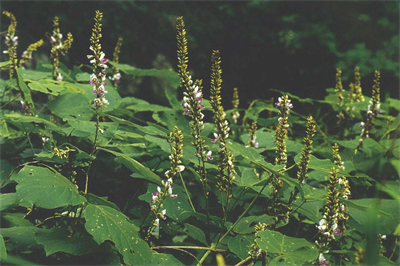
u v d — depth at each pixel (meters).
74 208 2.60
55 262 2.20
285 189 2.64
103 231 1.91
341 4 8.11
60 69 4.26
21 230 2.15
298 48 7.97
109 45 7.55
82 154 2.37
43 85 2.99
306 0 8.15
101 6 7.46
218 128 2.38
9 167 2.79
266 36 8.17
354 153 4.15
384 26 7.93
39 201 1.91
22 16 7.14
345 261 2.62
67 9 7.34
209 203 3.40
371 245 1.33
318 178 2.70
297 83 8.34
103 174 3.25
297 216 2.96
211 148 2.78
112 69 4.71
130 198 3.26
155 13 7.65
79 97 3.01
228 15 8.15
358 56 7.71
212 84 2.38
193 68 8.17
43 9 7.23
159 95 7.35
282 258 1.92
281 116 2.56
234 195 2.96
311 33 7.91
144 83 7.25
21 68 4.12
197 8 8.09
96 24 2.43
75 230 2.29
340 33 8.16
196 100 2.37
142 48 7.68
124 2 7.48
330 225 2.20
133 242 1.98
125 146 3.07
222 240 2.56
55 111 2.93
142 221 2.71
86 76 4.00
